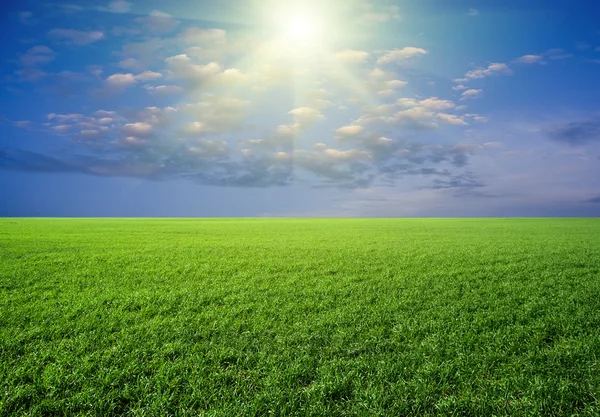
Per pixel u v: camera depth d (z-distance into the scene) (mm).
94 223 45312
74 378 4852
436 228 37469
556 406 4281
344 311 7855
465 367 5195
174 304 8461
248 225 43312
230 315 7547
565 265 13648
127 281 10883
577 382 4785
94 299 8734
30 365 5211
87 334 6504
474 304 8453
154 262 14242
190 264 13602
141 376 4914
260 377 4984
